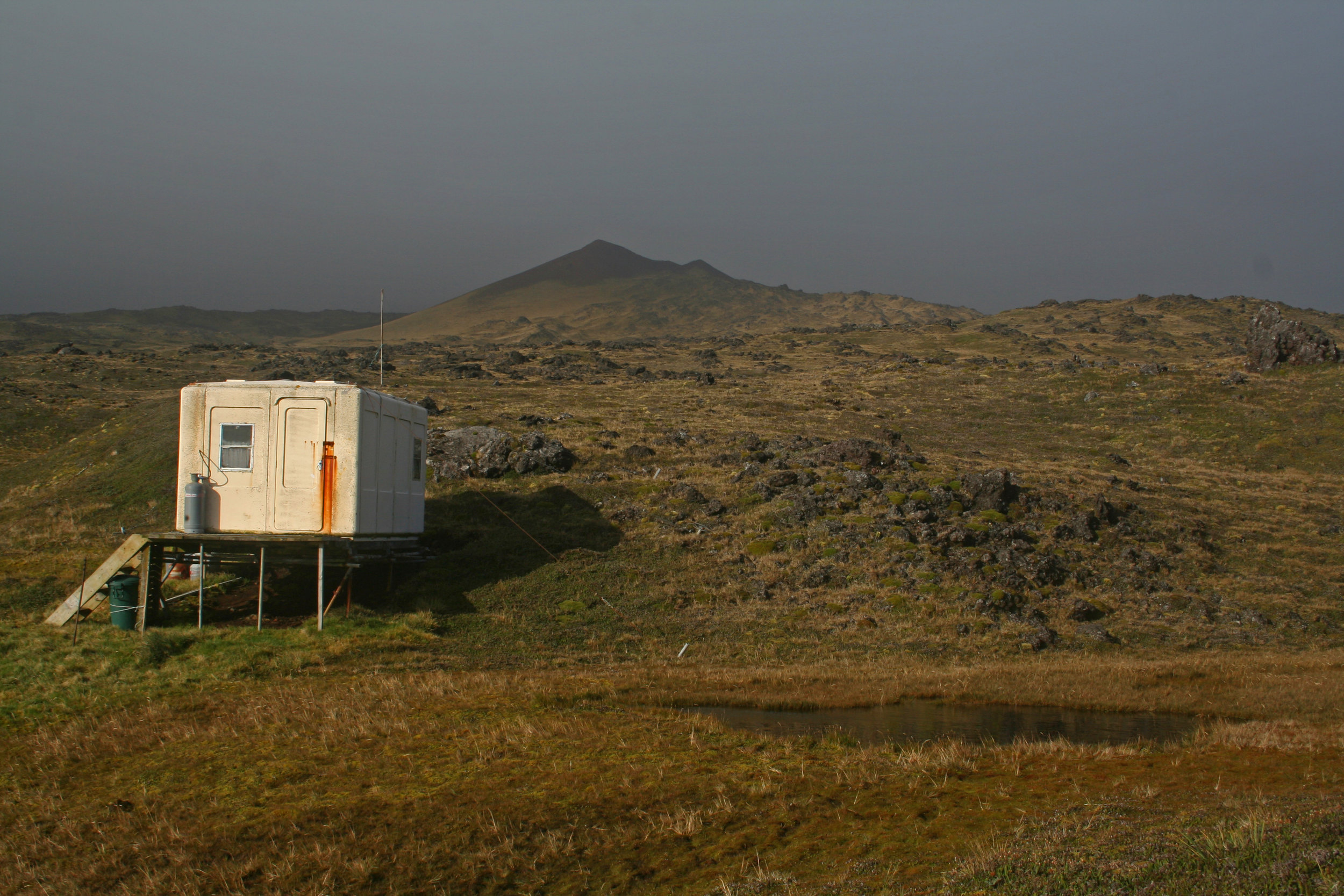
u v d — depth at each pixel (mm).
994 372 80938
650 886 8406
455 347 120312
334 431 22828
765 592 27641
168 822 10070
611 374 83812
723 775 11531
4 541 29344
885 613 26875
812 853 8977
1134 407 66000
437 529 30422
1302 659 24703
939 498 35500
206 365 79375
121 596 21609
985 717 17078
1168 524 37344
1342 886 6344
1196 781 11492
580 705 15938
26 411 51062
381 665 19281
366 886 8539
